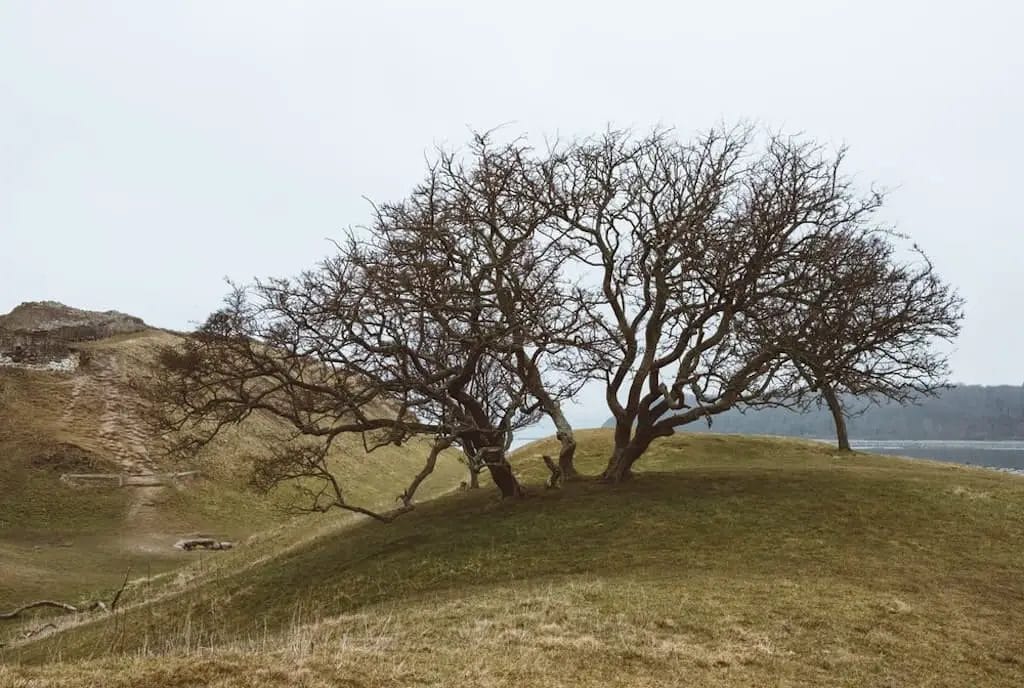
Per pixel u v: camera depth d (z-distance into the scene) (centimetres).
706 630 1067
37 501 3972
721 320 2233
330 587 1734
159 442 4888
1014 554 1606
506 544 1805
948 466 3347
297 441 5781
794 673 920
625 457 2319
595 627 1045
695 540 1706
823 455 3650
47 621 2206
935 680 939
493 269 2172
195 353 2117
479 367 2483
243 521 4384
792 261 2142
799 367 2111
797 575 1428
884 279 2184
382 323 2105
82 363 5634
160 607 1948
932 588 1373
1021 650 1076
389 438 2100
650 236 2266
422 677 782
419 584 1623
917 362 2208
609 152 2336
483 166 2270
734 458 3547
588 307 2208
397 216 2194
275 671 746
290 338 2108
